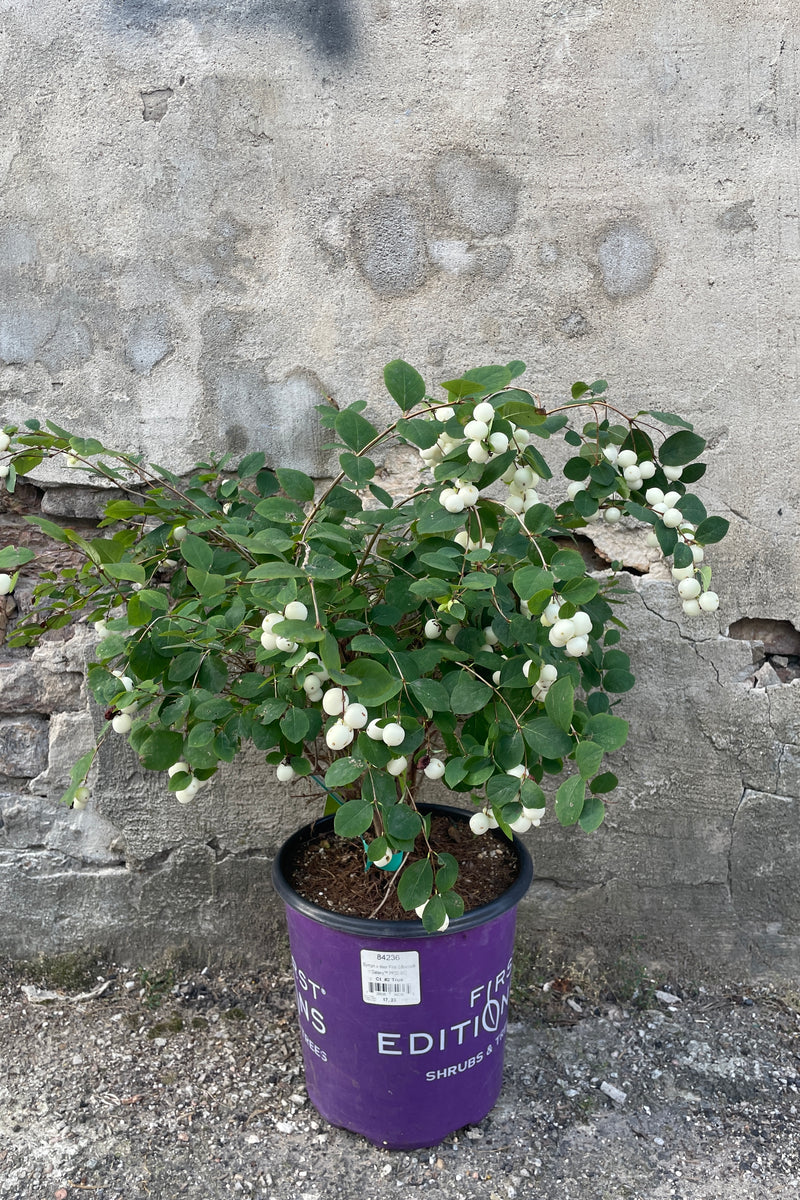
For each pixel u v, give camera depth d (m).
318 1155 1.72
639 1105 1.85
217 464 1.93
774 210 1.99
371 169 1.99
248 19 1.95
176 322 2.04
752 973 2.24
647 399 2.04
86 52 1.97
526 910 2.25
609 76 1.96
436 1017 1.61
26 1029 2.06
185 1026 2.08
